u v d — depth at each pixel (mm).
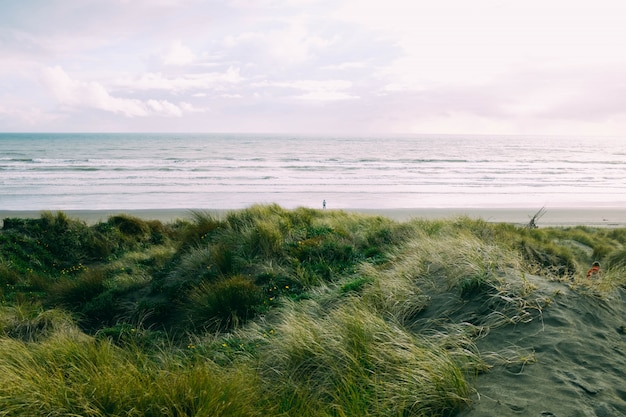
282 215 12258
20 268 11227
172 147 105062
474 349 3898
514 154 89812
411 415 3117
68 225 14078
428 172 50406
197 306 7129
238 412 3037
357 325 4387
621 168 60094
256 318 6602
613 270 6230
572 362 3527
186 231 11250
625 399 3027
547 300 4488
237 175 44375
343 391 3553
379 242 10281
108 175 42469
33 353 4453
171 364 4254
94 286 8875
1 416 3078
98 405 3100
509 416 2898
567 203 32594
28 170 45156
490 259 5625
